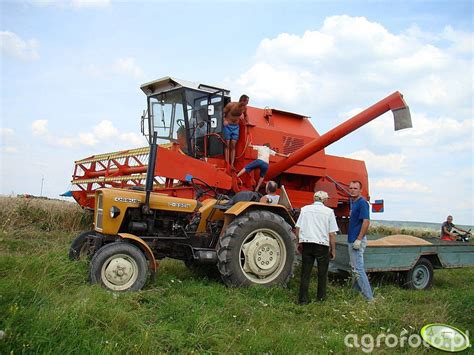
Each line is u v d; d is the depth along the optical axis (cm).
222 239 630
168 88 972
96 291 474
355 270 640
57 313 374
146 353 357
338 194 1192
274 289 618
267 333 432
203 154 973
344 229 1245
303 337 435
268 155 930
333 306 563
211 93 971
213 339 401
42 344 333
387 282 787
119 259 547
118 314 409
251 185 941
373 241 819
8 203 1197
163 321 441
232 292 586
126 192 625
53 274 507
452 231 1370
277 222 656
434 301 649
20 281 441
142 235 635
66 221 1178
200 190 809
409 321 508
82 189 1127
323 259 596
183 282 618
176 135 972
